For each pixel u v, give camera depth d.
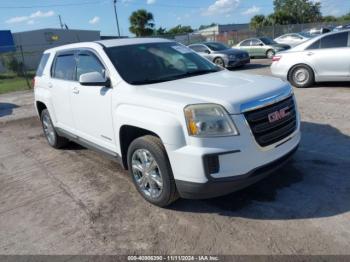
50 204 4.12
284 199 3.68
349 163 4.38
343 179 3.98
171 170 3.41
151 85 3.92
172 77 4.23
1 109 11.64
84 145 5.00
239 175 3.16
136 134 3.92
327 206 3.47
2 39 29.92
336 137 5.35
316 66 9.09
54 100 5.50
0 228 3.69
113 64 4.19
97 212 3.81
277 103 3.41
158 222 3.49
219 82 3.79
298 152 4.86
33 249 3.26
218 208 3.64
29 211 4.00
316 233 3.07
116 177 4.71
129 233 3.36
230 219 3.42
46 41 41.34
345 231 3.06
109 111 4.07
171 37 29.88
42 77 6.01
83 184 4.59
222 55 16.28
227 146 3.09
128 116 3.69
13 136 7.73
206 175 3.12
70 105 4.99
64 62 5.29
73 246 3.24
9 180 5.03
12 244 3.38
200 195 3.27
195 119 3.12
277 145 3.39
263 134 3.26
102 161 5.41
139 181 3.90
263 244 2.99
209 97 3.23
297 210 3.46
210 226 3.34
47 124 6.29
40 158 5.89
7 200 4.36
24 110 11.02
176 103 3.26
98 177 4.77
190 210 3.66
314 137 5.43
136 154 3.81
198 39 30.62
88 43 4.80
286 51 9.81
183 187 3.29
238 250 2.95
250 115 3.16
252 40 21.75
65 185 4.62
